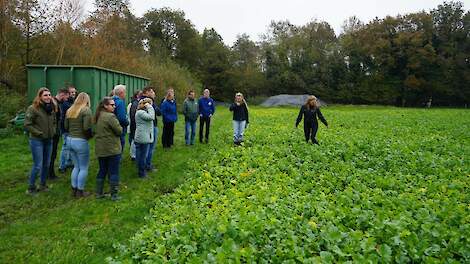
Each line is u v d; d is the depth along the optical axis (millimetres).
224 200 8070
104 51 30078
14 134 17031
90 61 27891
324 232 5801
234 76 74938
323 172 10641
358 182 9375
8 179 11047
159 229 6488
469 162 12562
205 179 10203
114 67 31109
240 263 5039
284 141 16609
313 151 13547
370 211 6879
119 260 5738
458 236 5871
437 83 73375
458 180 9938
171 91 15742
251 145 16156
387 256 5211
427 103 76000
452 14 76250
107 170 9664
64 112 11250
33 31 24219
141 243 6043
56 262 6387
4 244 7008
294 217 6508
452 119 32906
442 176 10414
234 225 5992
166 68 43031
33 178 9664
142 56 44125
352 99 76000
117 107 11188
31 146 9547
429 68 73875
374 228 6125
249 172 10500
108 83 19453
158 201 8945
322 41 81875
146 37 69188
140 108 11188
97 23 32031
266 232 5938
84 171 9555
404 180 9844
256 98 72938
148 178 11305
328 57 77625
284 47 79500
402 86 74500
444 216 6844
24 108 19938
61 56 25547
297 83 75438
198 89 51062
